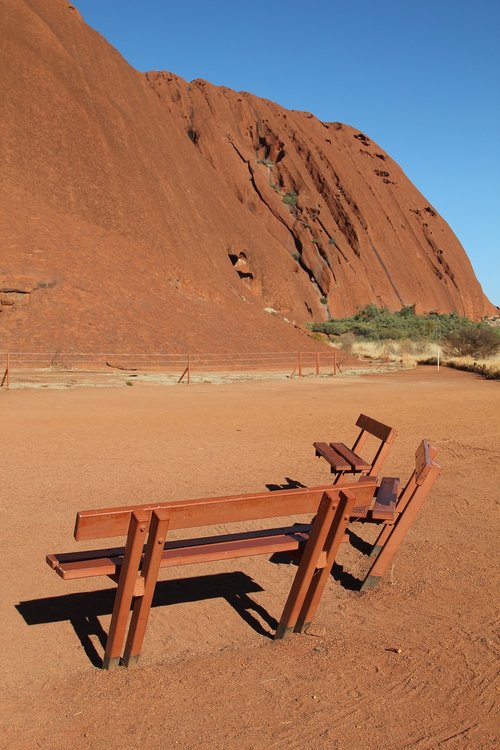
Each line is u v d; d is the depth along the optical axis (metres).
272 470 9.34
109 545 6.19
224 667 4.14
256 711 3.64
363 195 127.94
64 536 6.40
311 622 4.70
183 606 5.05
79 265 42.56
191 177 78.00
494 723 3.56
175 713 3.62
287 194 112.81
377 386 25.14
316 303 97.12
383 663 4.21
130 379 27.89
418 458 5.95
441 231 152.62
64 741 3.35
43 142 53.97
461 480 9.04
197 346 40.56
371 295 113.38
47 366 33.00
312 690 3.87
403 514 5.46
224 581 5.55
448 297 139.38
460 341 48.84
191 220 69.00
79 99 62.72
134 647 4.09
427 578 5.64
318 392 22.03
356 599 5.24
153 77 112.88
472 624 4.79
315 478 8.90
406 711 3.67
